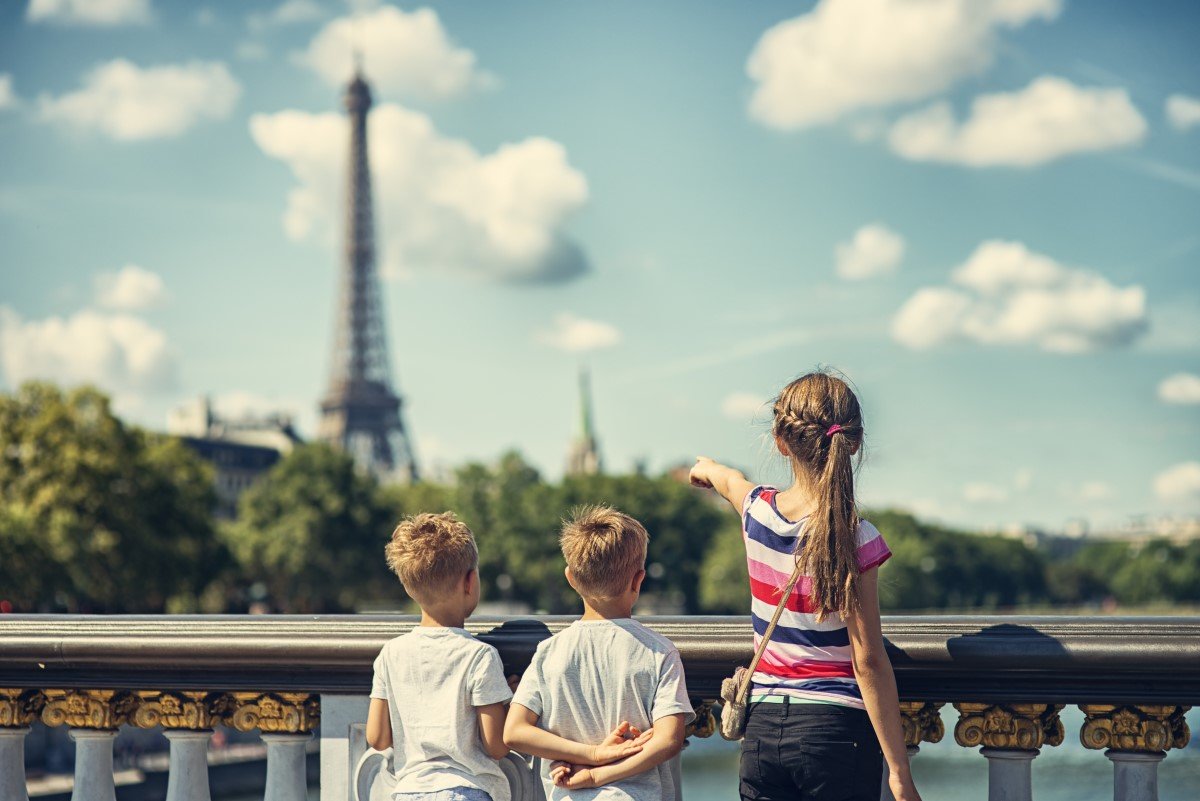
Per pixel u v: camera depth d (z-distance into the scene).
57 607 80.00
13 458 78.25
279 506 132.38
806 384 4.96
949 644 4.91
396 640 5.30
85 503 78.31
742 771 4.92
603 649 4.96
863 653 4.59
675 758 5.34
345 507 131.62
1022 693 4.98
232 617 5.68
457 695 5.11
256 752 48.56
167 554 82.25
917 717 5.23
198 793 5.84
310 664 5.51
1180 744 4.98
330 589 130.62
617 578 4.96
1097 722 5.03
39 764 34.94
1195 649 4.71
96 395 80.94
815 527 4.66
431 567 5.19
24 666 5.81
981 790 20.23
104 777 5.94
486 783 5.17
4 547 71.06
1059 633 4.87
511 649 5.33
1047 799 18.50
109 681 5.78
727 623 5.23
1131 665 4.77
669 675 4.92
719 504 195.25
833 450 4.74
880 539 4.66
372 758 5.61
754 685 4.89
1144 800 5.00
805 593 4.75
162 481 83.44
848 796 4.68
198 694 5.81
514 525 163.25
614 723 4.92
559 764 4.97
